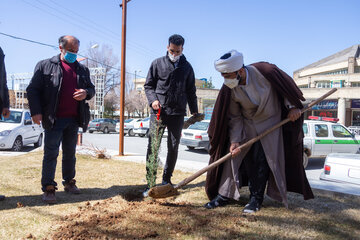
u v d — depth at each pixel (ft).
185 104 11.96
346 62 138.92
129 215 9.17
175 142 12.03
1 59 10.45
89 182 13.97
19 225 8.34
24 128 35.24
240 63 9.19
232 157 10.39
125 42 25.68
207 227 8.32
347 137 31.42
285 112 10.43
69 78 11.37
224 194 10.41
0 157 22.62
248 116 10.44
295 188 10.16
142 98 154.81
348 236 7.95
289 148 10.32
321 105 107.24
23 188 12.54
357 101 106.22
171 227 8.26
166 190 9.94
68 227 8.16
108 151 27.50
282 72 9.82
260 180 10.05
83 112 11.75
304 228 8.43
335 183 13.44
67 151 11.90
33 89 10.62
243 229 8.23
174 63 11.74
